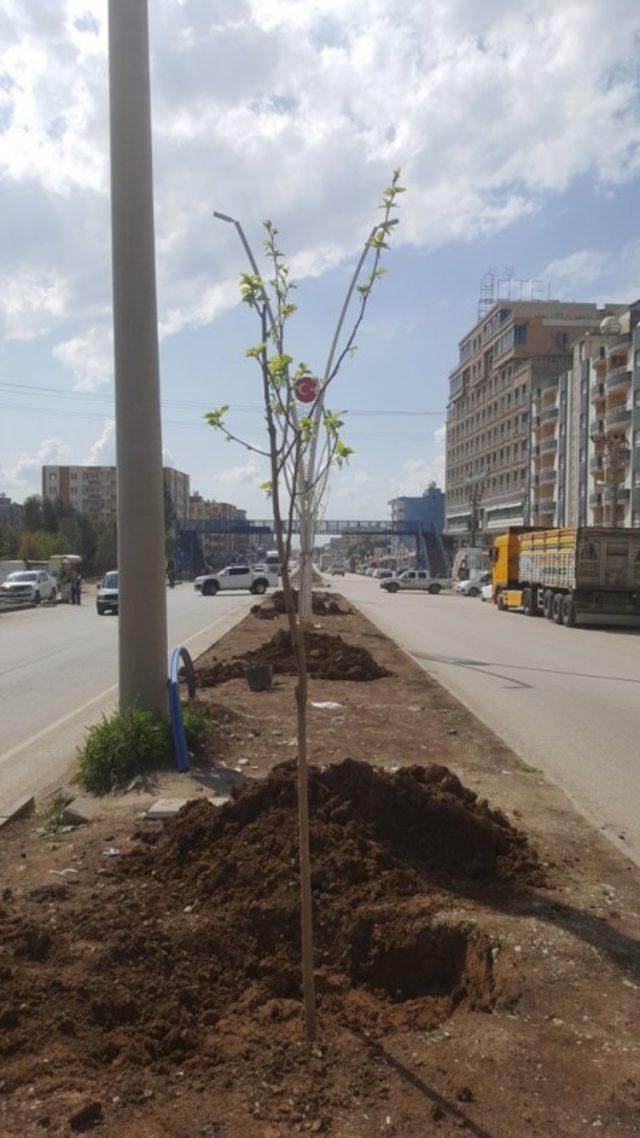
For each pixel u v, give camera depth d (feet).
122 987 10.98
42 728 33.81
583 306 355.56
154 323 25.16
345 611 108.47
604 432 236.63
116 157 24.66
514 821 19.70
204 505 614.75
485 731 31.27
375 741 28.45
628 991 11.23
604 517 244.22
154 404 25.20
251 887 13.53
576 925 13.21
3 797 23.27
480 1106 8.82
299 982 11.77
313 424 10.82
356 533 406.82
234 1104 8.84
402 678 44.80
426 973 12.37
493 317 367.66
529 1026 10.34
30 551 224.74
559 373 324.60
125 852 16.89
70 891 14.49
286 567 10.57
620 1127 8.53
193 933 12.31
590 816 20.67
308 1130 8.44
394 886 13.65
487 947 12.07
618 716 37.32
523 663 58.54
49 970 11.26
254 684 38.68
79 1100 8.75
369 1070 9.45
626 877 16.07
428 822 15.62
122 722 24.04
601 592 94.48
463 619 108.06
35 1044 9.74
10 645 70.59
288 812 15.23
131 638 25.13
